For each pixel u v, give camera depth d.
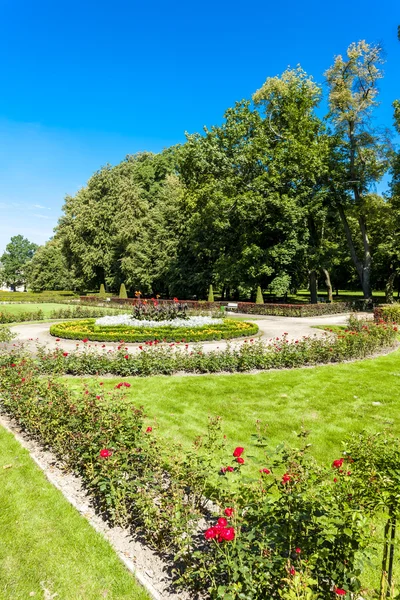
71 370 9.51
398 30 22.50
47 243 72.00
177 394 7.91
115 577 3.17
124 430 4.57
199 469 3.86
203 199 29.45
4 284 94.00
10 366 7.93
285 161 26.09
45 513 4.04
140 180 47.88
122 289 36.16
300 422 6.46
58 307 32.91
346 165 27.92
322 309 24.53
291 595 2.16
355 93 26.64
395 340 13.51
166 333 14.73
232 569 2.66
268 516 2.95
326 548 2.56
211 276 33.72
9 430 6.36
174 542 3.32
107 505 4.09
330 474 3.12
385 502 2.59
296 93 26.77
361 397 7.61
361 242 38.50
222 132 27.64
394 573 3.10
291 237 26.00
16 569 3.27
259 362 9.75
